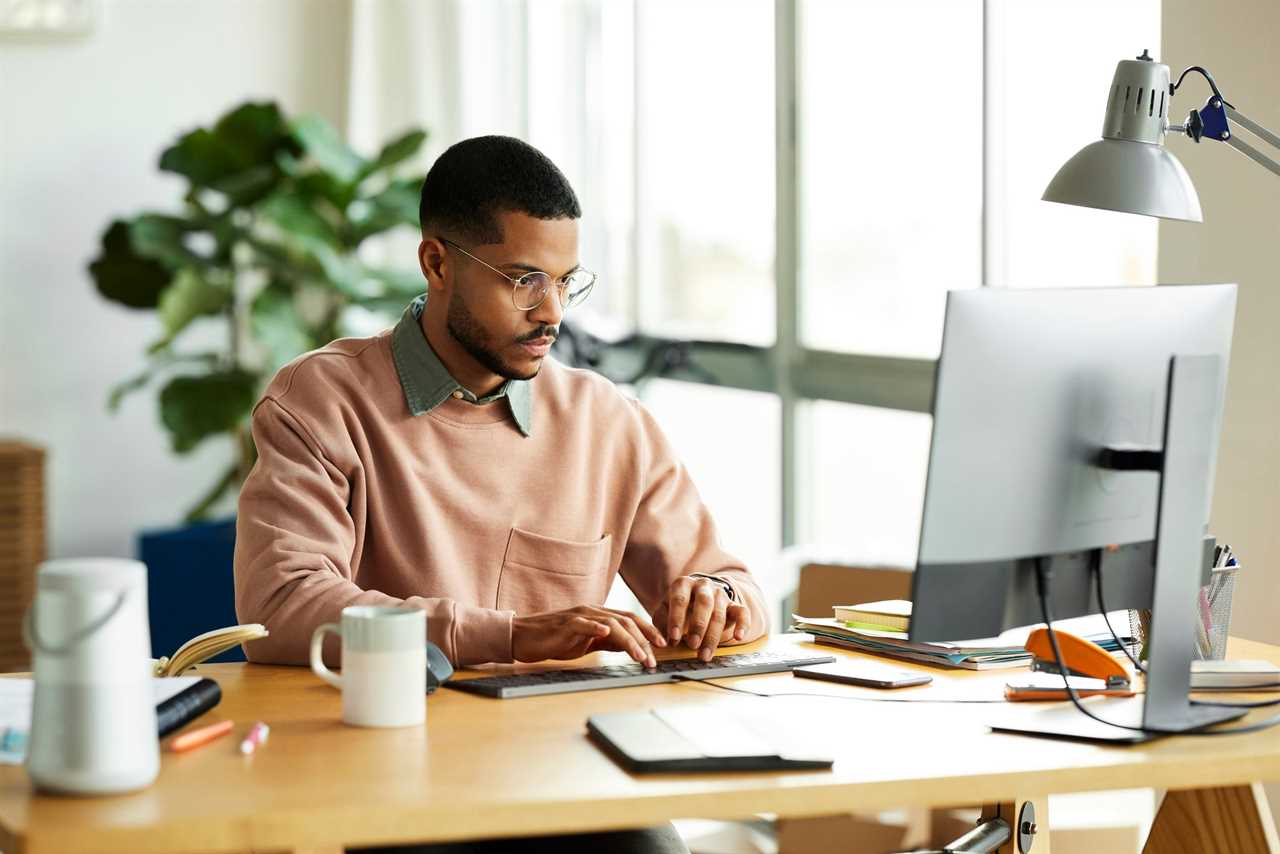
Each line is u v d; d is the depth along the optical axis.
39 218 5.12
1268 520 2.18
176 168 4.69
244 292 5.17
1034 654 1.59
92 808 1.12
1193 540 1.42
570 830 1.16
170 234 4.61
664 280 4.65
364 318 5.16
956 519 1.37
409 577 1.89
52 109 5.11
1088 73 2.74
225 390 4.64
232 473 4.82
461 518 1.92
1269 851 1.59
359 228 4.70
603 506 2.03
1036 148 2.92
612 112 4.91
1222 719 1.42
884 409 3.52
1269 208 2.15
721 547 2.06
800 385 3.90
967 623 1.40
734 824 2.70
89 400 5.21
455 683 1.57
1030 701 1.54
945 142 3.24
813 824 2.41
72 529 5.23
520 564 1.94
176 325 4.57
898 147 3.42
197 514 4.79
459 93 5.15
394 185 4.74
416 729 1.38
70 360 5.18
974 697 1.55
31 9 5.04
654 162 4.65
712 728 1.33
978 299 1.34
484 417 1.96
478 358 1.87
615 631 1.64
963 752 1.32
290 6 5.38
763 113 4.00
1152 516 1.50
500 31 5.21
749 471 4.21
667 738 1.29
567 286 1.88
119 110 5.19
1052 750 1.33
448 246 1.85
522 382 1.99
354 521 1.87
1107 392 1.44
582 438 2.02
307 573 1.70
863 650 1.83
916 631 1.38
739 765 1.24
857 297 3.63
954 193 3.22
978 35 3.10
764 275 4.06
